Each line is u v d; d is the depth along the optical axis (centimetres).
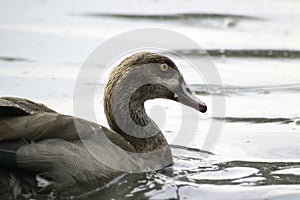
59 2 6475
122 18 6047
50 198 3147
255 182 3334
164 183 3291
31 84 4716
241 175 3431
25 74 4884
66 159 3158
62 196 3161
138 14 6147
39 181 3169
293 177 3403
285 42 5503
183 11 6228
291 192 3200
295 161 3631
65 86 4691
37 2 6469
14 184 3153
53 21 5966
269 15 6134
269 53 5319
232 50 5356
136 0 6575
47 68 4991
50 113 3256
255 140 3919
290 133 4006
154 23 5906
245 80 4828
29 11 6228
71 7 6344
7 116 3169
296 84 4756
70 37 5588
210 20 6025
